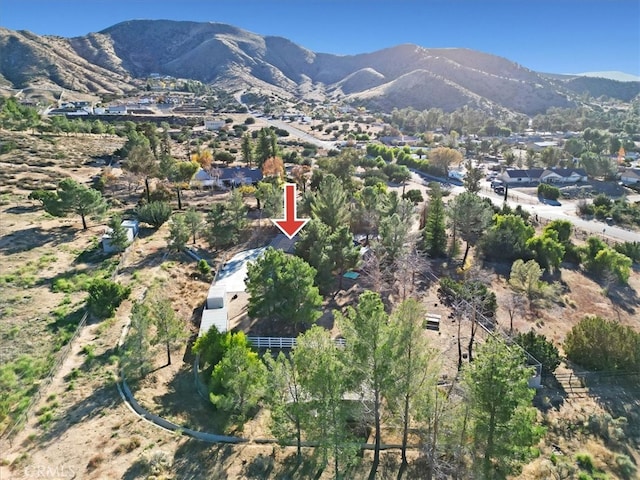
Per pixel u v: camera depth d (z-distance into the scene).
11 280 37.09
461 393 22.55
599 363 32.31
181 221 48.28
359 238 55.44
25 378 26.08
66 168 79.56
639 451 24.97
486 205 59.47
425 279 46.69
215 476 20.30
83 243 47.38
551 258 52.19
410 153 131.88
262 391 23.11
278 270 33.28
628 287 49.16
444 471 20.94
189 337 33.66
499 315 40.06
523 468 22.73
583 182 110.69
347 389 20.52
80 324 31.53
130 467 20.19
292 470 21.25
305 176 83.31
